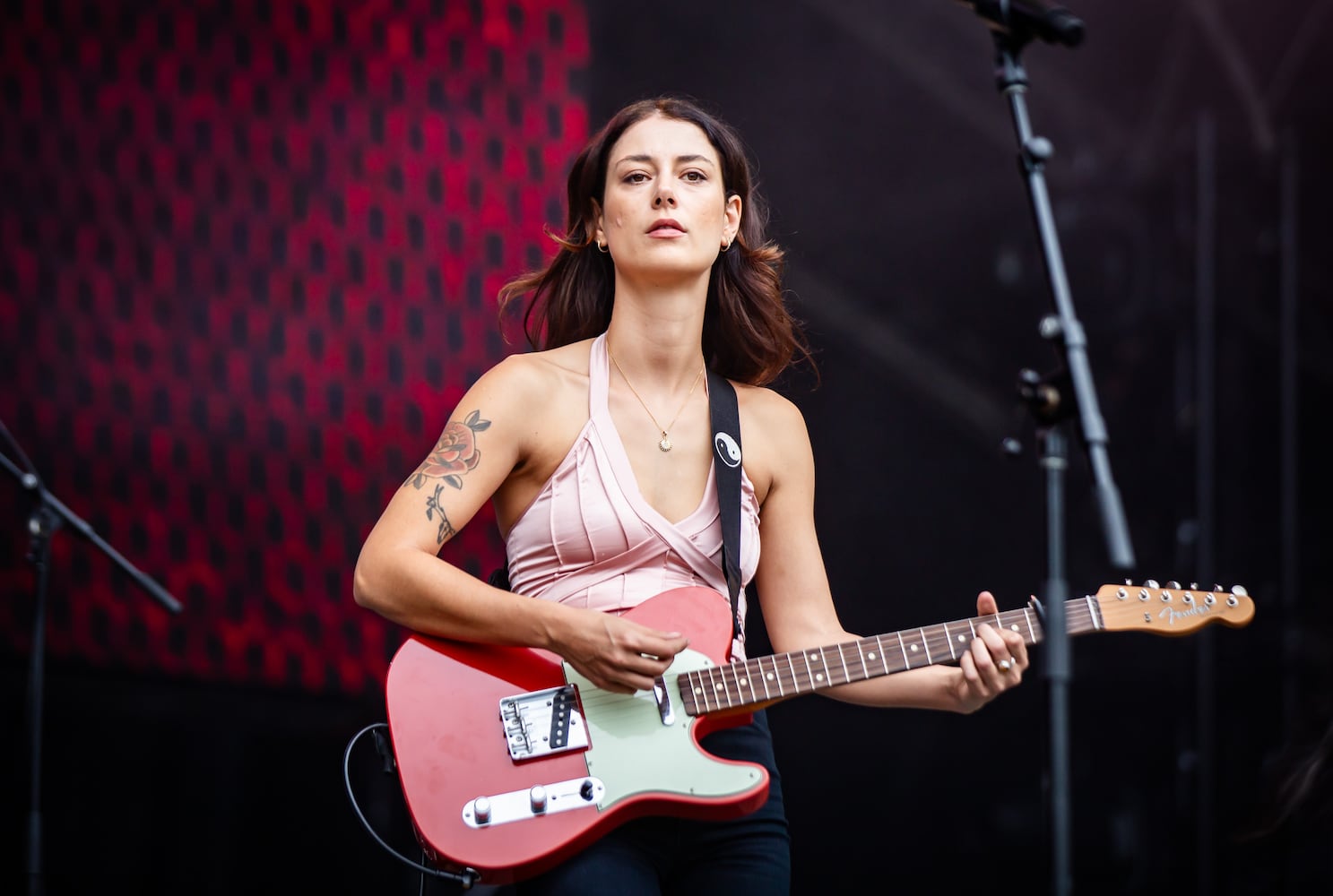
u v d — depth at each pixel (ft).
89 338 49.90
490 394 21.91
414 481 21.30
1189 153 60.39
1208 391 58.49
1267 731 53.21
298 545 49.83
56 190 50.03
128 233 50.19
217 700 48.16
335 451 50.39
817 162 63.46
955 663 21.48
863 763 53.78
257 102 50.75
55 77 50.01
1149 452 59.98
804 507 23.75
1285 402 58.39
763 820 20.98
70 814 45.62
